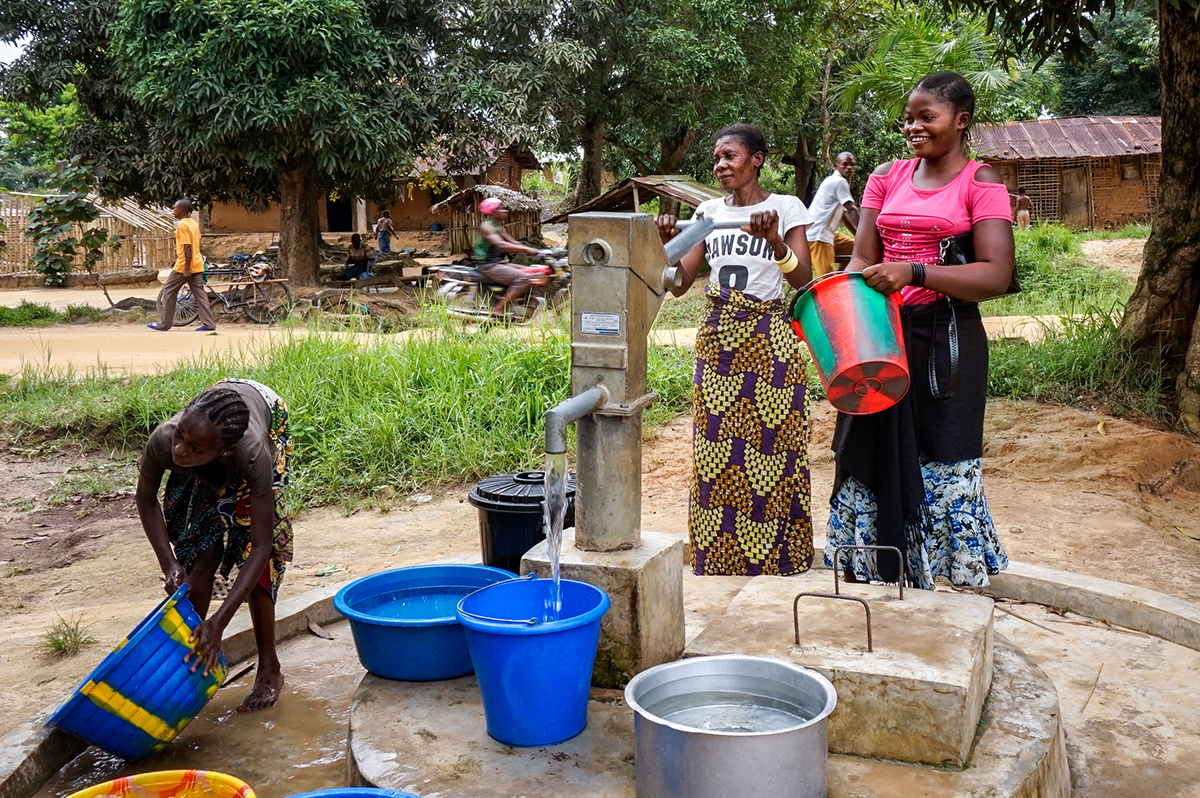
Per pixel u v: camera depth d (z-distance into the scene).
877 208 3.29
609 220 2.87
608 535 3.06
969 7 7.51
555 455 2.67
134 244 27.30
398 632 3.04
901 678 2.45
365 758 2.63
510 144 18.53
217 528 3.40
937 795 2.31
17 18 17.62
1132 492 5.88
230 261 25.42
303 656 3.84
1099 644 3.70
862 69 16.17
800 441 3.94
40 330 14.68
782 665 2.44
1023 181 28.59
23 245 25.62
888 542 3.15
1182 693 3.29
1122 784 2.76
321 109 15.20
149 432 8.17
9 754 2.98
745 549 3.98
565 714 2.68
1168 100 7.43
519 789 2.46
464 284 9.88
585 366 2.97
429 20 17.75
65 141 19.84
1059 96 34.00
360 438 7.52
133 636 2.84
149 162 17.73
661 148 26.12
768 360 3.83
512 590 2.91
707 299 3.96
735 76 21.17
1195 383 7.19
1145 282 7.71
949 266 2.94
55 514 6.91
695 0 20.83
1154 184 27.95
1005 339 9.05
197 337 13.38
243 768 2.99
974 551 3.17
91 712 2.81
